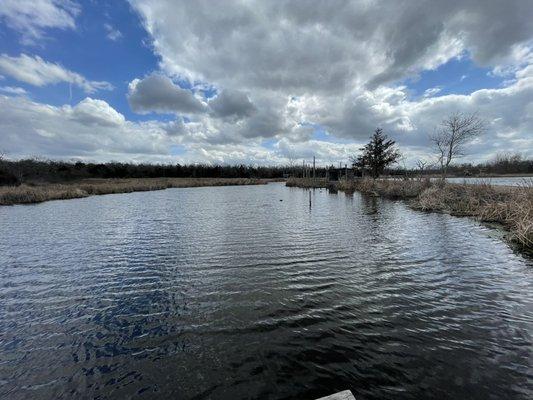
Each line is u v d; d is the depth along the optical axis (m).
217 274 8.98
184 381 4.49
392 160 43.38
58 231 16.17
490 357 4.81
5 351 5.39
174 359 5.02
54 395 4.30
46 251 12.12
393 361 4.79
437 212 19.91
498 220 15.69
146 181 67.81
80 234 15.32
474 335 5.46
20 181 48.12
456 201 20.97
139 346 5.43
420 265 9.36
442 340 5.33
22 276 9.26
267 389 4.27
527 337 5.35
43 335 5.90
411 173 36.22
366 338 5.46
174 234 14.89
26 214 23.08
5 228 17.19
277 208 24.59
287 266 9.52
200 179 80.62
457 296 7.11
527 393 4.03
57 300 7.49
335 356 4.96
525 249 10.75
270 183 79.31
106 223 18.52
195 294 7.59
